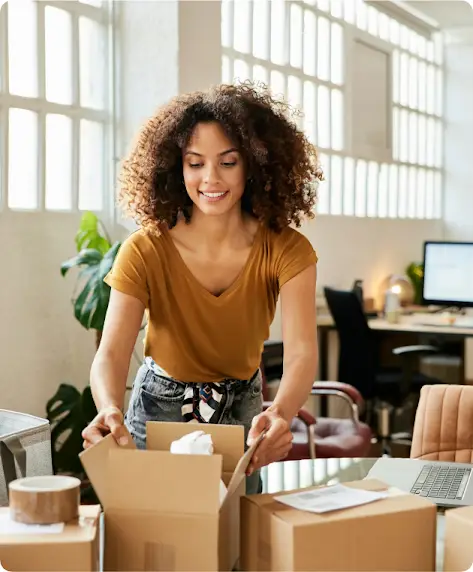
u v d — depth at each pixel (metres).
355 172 6.29
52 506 1.25
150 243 1.94
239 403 1.99
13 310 3.66
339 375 4.98
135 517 1.25
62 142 3.93
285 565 1.22
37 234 3.76
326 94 5.85
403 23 7.05
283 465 2.20
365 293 6.39
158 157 1.93
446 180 7.88
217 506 1.23
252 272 1.96
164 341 1.97
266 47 5.18
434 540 1.33
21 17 3.69
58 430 3.65
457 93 7.78
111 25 4.14
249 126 1.87
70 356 3.95
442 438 2.63
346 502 1.32
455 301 5.80
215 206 1.86
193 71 4.14
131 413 2.03
